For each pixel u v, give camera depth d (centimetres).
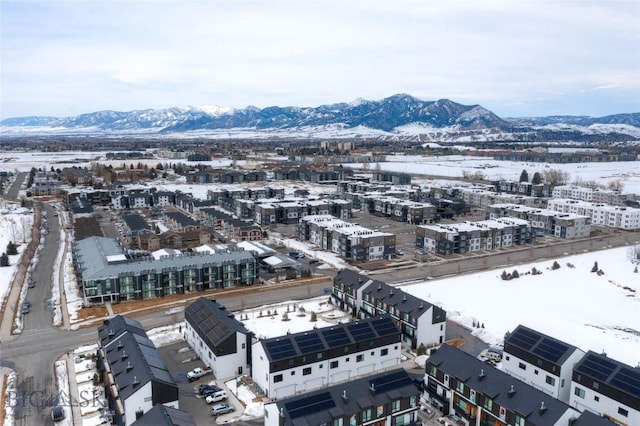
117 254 13225
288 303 11581
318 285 13038
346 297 11100
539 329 10094
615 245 17875
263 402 7375
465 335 9938
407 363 8750
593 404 6850
